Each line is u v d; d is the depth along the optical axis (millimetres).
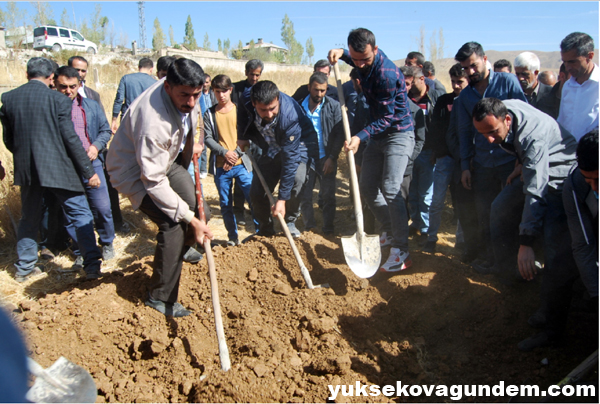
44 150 4305
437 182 4996
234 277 4043
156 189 3162
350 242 4098
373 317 3596
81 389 1898
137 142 3074
